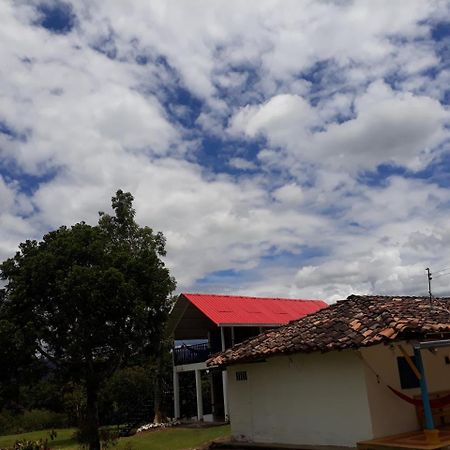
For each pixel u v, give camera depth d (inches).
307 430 518.6
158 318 733.9
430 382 521.3
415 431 480.1
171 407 1195.3
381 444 424.8
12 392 684.7
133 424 1101.1
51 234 741.9
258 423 575.8
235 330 1133.1
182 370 1125.1
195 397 1173.1
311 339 505.4
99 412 1284.4
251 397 589.3
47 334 673.6
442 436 443.5
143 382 1224.8
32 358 679.1
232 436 606.2
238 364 605.3
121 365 746.2
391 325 448.1
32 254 711.1
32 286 677.3
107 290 668.1
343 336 476.1
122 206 1139.3
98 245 717.3
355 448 467.8
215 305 1085.1
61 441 983.6
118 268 711.7
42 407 1444.4
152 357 762.8
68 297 663.8
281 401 551.2
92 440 706.2
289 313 1175.0
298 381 534.9
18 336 646.5
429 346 426.0
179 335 1214.9
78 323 684.1
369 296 620.4
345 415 483.5
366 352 478.9
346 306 600.4
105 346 705.6
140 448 759.7
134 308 682.2
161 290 733.3
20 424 1392.7
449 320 487.8
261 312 1123.3
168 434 898.1
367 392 467.5
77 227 750.5
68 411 1387.8
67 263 694.5
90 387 716.0
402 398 461.1
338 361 496.7
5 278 715.4
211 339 1158.3
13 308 676.1
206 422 1008.9
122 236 1114.1
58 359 706.2
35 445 733.9
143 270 721.6
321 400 508.1
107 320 687.7
